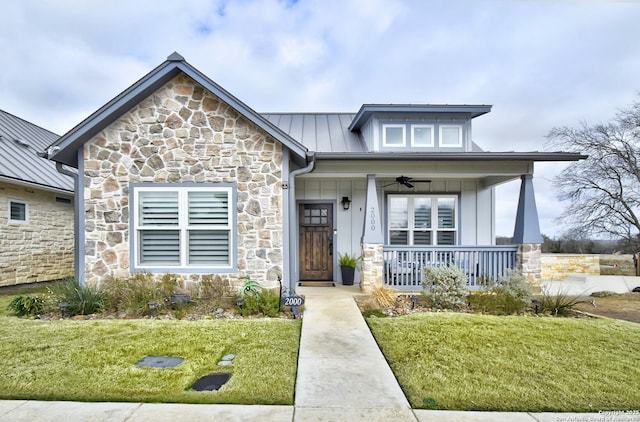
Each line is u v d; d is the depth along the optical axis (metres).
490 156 8.17
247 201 7.48
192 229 7.46
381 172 8.53
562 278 11.45
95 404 3.30
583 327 5.64
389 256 8.97
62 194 11.80
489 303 6.86
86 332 5.29
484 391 3.57
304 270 10.05
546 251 17.23
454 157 8.19
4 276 9.56
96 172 7.36
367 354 4.58
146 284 6.86
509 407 3.29
